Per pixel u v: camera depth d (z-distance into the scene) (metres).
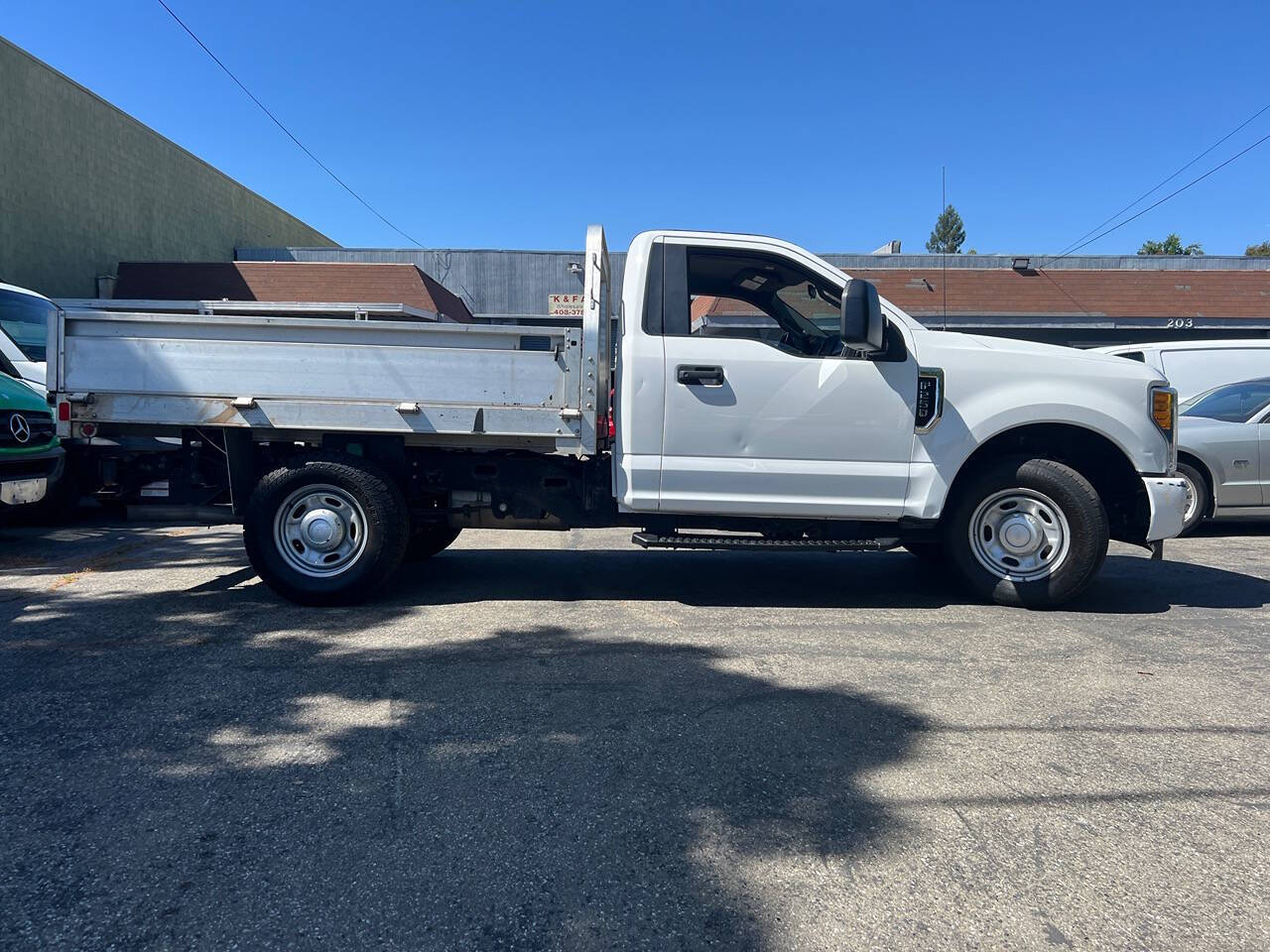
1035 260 25.62
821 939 2.28
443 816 2.88
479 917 2.35
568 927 2.31
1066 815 2.94
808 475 5.33
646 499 5.35
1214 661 4.57
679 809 2.95
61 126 19.28
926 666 4.46
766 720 3.73
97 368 5.21
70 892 2.43
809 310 5.63
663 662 4.48
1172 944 2.27
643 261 5.40
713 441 5.32
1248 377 9.91
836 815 2.92
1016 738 3.57
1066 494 5.39
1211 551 8.03
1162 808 2.99
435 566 7.00
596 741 3.49
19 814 2.85
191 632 4.94
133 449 5.61
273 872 2.55
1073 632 5.12
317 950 2.21
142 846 2.67
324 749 3.38
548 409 5.25
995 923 2.35
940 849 2.72
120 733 3.51
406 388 5.24
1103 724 3.72
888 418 5.33
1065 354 5.51
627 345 5.31
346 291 19.89
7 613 5.32
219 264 20.58
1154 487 5.42
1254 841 2.79
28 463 7.46
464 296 24.44
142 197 22.33
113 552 7.30
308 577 5.42
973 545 5.62
